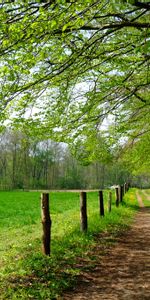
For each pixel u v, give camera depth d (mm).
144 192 79438
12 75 8008
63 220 21547
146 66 10938
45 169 113000
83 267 10672
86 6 6727
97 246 13961
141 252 13336
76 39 8594
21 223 23047
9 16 7375
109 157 15922
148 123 16812
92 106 11578
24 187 110688
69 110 11898
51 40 8094
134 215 28094
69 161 119125
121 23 8328
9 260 11234
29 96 9422
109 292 8586
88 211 25734
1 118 9008
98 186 121000
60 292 8422
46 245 11422
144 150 21031
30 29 6965
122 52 9656
